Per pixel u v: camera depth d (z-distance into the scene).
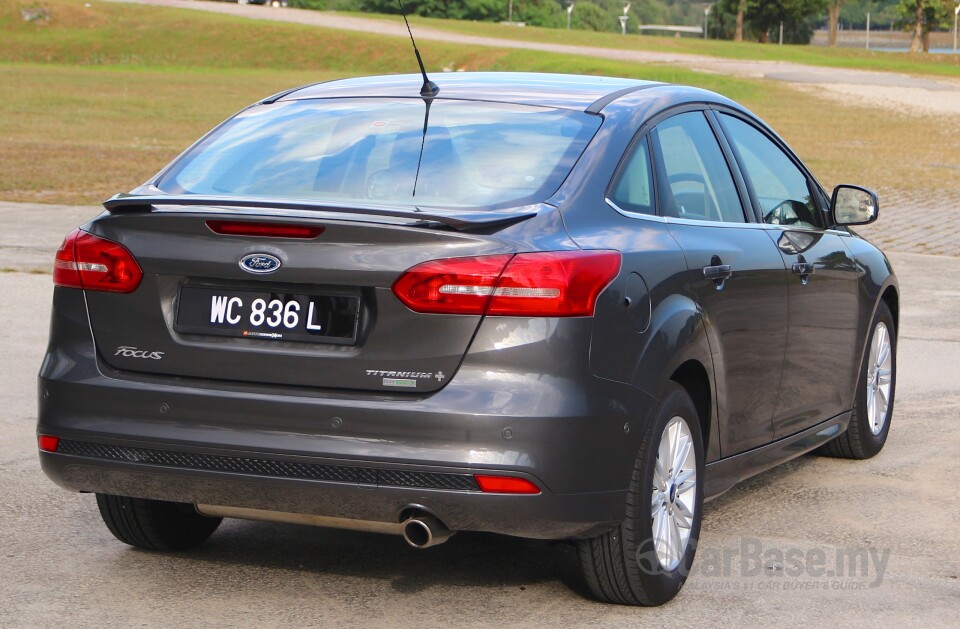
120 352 5.00
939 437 8.55
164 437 4.85
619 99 5.82
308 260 4.70
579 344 4.67
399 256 4.63
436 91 5.95
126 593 5.31
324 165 5.43
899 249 18.06
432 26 135.00
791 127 47.50
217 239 4.83
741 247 5.96
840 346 7.17
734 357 5.78
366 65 105.81
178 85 69.31
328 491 4.68
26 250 15.95
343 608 5.16
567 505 4.67
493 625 5.00
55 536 6.08
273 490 4.76
